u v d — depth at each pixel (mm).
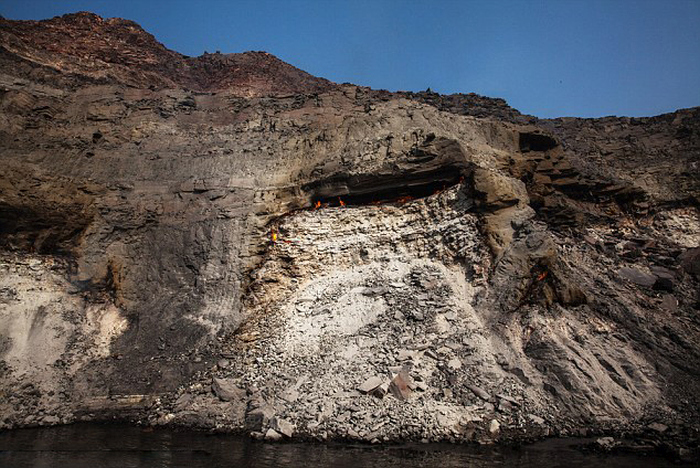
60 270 20594
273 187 24000
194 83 41094
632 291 19000
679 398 14250
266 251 21891
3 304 18406
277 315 18969
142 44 40562
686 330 17203
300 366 15961
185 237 22453
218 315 19656
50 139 24719
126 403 15906
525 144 26984
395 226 21328
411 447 12047
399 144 23672
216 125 29016
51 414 15391
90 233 21969
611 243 22531
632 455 11320
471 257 18781
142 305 20422
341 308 18234
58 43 34750
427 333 16281
